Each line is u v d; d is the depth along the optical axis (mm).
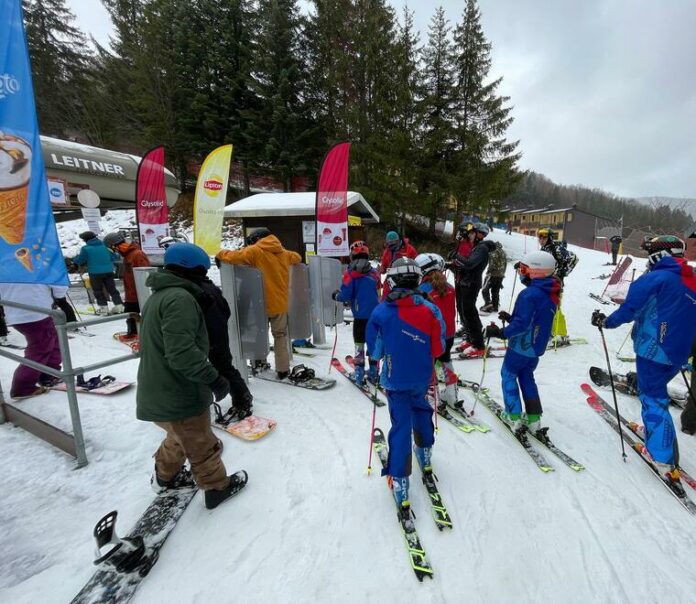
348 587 1888
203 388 2191
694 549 2154
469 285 4957
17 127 2730
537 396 3088
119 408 3676
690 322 2555
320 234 5809
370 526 2264
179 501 2418
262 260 3990
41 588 1877
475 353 5207
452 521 2320
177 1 20000
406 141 17250
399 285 2400
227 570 1974
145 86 20000
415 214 19094
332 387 4195
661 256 2711
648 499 2537
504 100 18359
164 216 7289
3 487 2574
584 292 10297
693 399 3234
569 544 2174
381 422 3449
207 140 19828
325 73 18453
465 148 17969
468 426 3387
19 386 3801
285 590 1868
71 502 2451
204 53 19797
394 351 2332
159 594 1843
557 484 2670
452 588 1890
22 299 3672
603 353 5379
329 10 18000
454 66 18719
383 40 17266
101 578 1899
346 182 5766
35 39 23531
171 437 2277
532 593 1881
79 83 24219
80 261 7465
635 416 3627
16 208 2775
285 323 4297
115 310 7910
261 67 18328
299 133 18766
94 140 23109
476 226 4973
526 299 2863
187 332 1945
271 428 3295
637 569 2023
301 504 2434
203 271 2312
